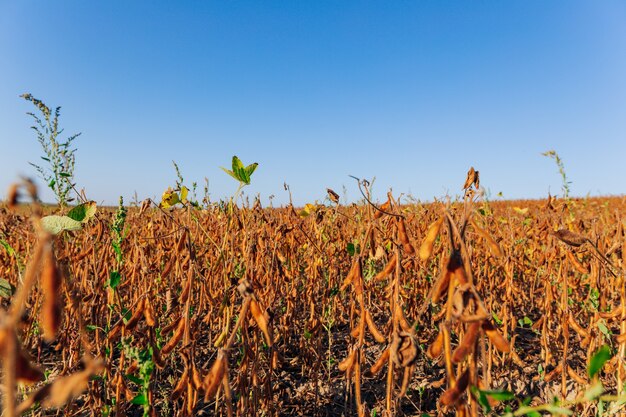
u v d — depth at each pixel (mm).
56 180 3186
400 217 1914
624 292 2334
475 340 1294
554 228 4191
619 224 2492
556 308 3895
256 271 2926
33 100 3117
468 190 1406
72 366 2828
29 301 3221
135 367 2033
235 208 3281
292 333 4438
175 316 3412
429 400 3479
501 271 4789
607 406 2664
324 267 4293
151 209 4551
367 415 2051
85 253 2809
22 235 3895
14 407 701
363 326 1924
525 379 3633
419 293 4422
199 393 1931
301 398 3627
